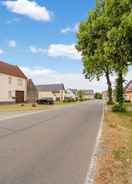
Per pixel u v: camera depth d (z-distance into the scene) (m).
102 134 13.52
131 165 7.58
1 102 55.47
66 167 7.31
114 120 21.22
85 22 28.88
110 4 19.33
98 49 25.02
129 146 10.55
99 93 173.75
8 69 60.25
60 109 37.09
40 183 6.02
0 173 6.71
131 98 84.31
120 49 19.19
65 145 10.40
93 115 26.23
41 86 112.25
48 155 8.67
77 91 147.38
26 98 66.31
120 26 17.66
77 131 14.50
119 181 6.17
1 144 10.34
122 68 23.98
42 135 12.83
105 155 8.77
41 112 29.67
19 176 6.49
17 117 22.38
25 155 8.62
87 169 7.12
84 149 9.70
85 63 41.91
